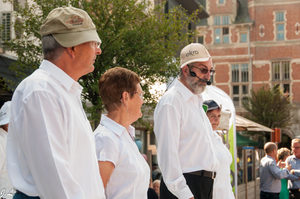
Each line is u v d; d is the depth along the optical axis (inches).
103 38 196.4
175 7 219.9
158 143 93.5
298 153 266.7
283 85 1123.3
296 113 1083.9
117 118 72.6
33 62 206.4
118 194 67.2
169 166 90.1
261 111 895.7
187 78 99.3
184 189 88.3
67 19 53.8
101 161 65.7
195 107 99.3
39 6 211.3
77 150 51.4
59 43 53.7
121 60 203.6
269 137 896.9
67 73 55.4
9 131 51.0
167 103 94.4
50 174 45.9
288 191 252.2
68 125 50.2
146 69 200.2
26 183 49.0
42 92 48.3
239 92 1154.0
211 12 1187.3
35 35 202.5
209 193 96.4
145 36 201.5
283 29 1137.4
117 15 209.5
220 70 1171.9
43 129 46.7
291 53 1120.8
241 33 1167.6
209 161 95.6
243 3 1193.4
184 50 101.6
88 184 51.5
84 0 205.3
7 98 234.2
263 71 1139.9
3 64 250.4
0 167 118.6
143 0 214.8
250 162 338.0
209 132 101.1
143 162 73.9
